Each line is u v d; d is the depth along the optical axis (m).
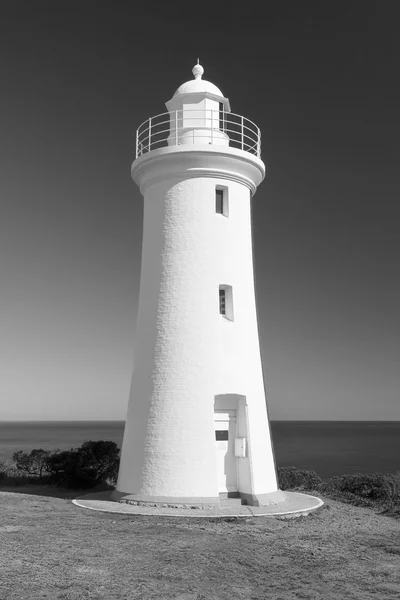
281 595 10.74
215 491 18.86
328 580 11.80
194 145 20.47
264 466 20.23
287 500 20.64
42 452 29.09
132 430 20.39
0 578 10.68
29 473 28.42
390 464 77.50
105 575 11.22
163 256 20.88
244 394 20.20
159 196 21.44
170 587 10.72
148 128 22.25
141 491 19.23
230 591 10.77
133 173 22.41
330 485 25.66
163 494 18.83
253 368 20.88
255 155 22.28
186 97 22.50
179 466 18.95
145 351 20.67
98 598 9.93
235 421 20.66
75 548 13.09
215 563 12.39
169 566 12.00
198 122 22.36
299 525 16.98
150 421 19.72
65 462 25.66
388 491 23.30
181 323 20.11
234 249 21.12
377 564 13.16
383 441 144.25
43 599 9.74
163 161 20.88
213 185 21.08
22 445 117.44
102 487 25.50
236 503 19.50
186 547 13.55
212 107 22.69
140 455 19.67
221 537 14.78
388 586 11.55
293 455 96.31
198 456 19.00
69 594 10.02
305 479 26.72
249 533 15.50
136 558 12.48
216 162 20.84
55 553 12.59
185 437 19.16
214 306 20.34
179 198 20.98
